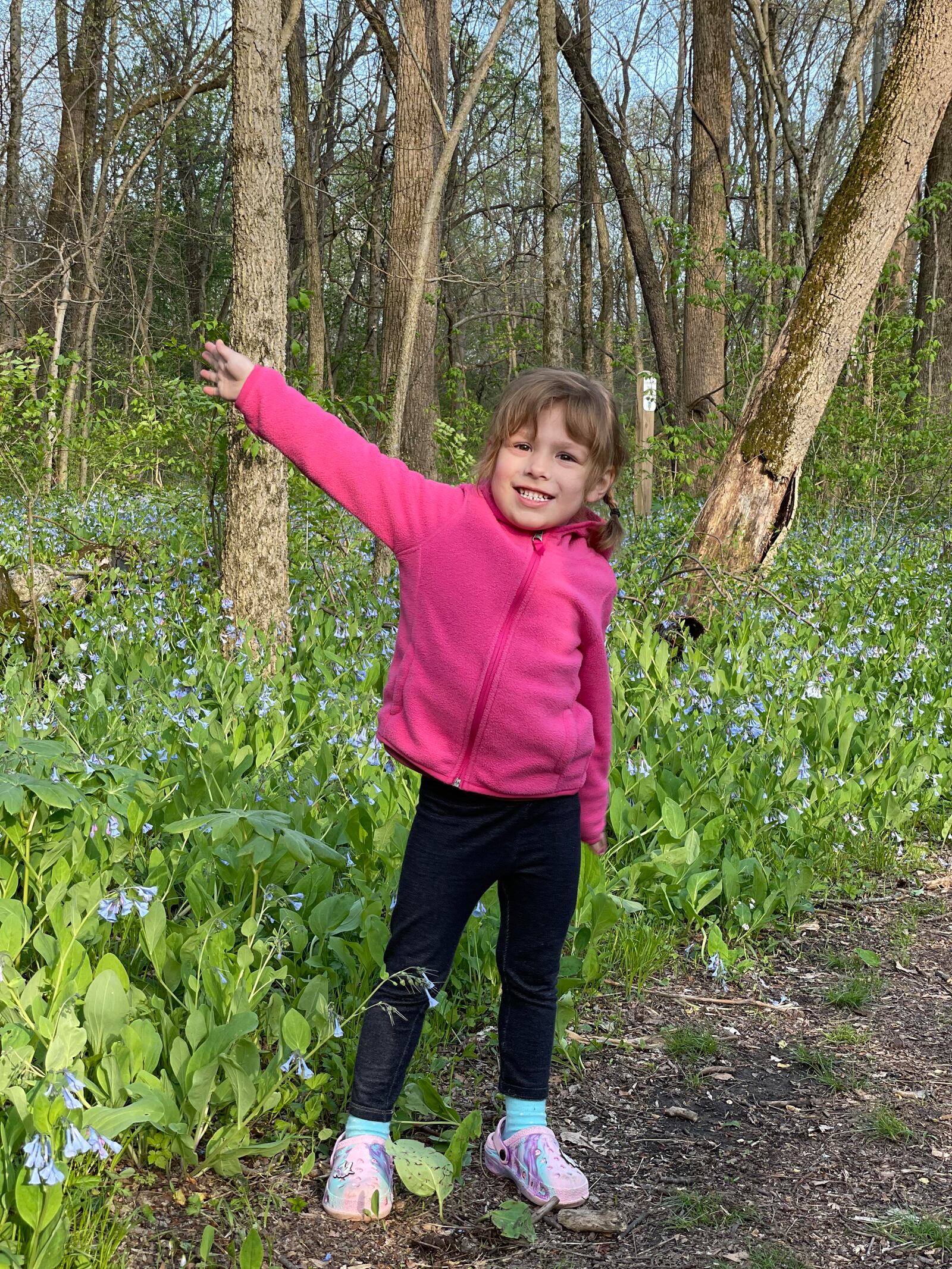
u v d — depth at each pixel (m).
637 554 8.77
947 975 3.39
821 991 3.27
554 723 2.02
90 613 6.23
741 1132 2.50
